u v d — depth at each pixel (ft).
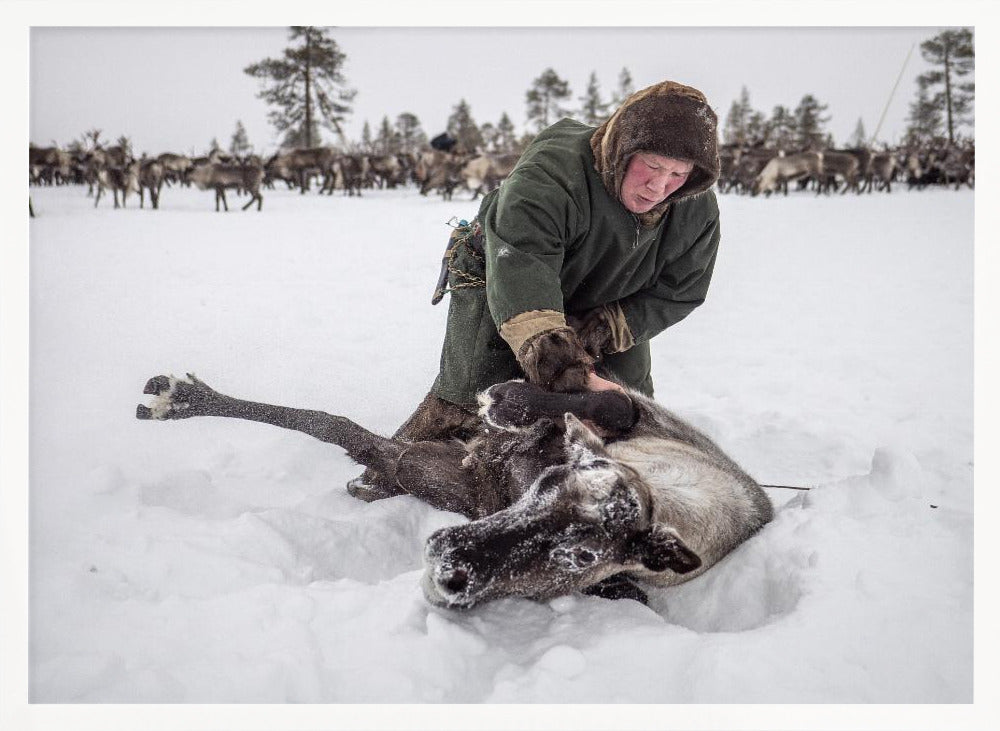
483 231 10.50
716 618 8.67
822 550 8.46
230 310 23.68
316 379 17.22
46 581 7.70
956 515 9.45
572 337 9.15
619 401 9.22
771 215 59.11
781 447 14.89
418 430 11.57
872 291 31.35
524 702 6.64
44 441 12.25
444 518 10.62
